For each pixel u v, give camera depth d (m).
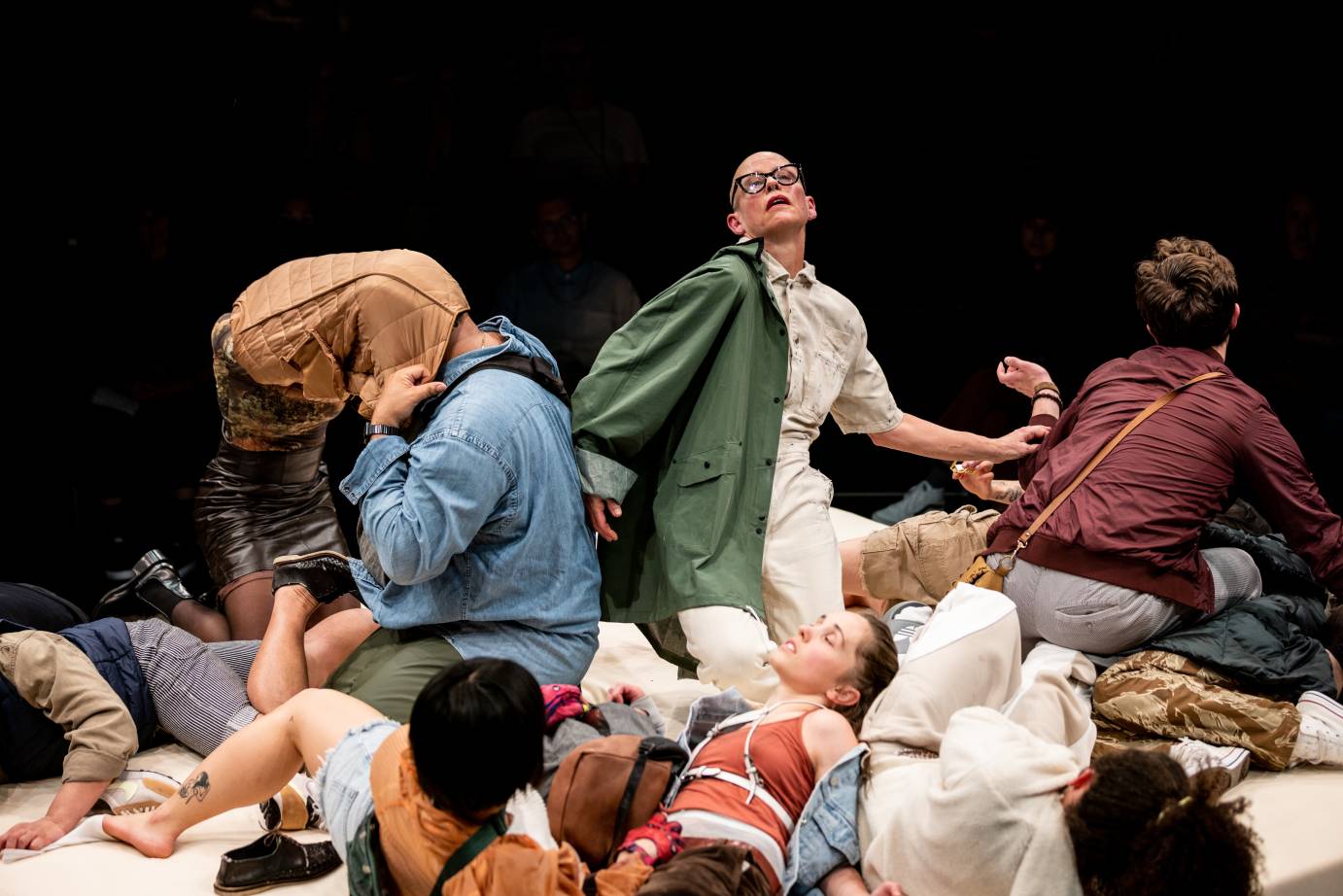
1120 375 3.47
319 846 2.68
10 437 4.66
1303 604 3.38
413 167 5.55
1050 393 4.02
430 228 5.65
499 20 5.57
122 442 4.81
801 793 2.57
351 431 5.34
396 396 2.91
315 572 3.31
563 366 5.80
